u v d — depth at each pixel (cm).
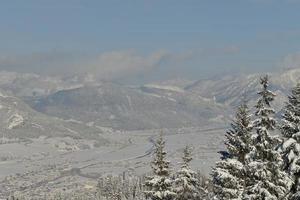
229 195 4191
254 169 3894
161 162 5469
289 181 3872
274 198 3791
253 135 3938
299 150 3828
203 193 5309
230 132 4369
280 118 3981
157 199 5331
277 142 3912
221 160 4350
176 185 5391
